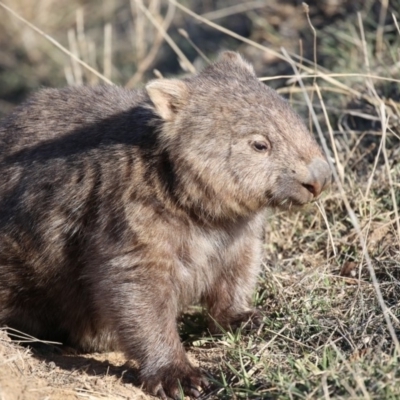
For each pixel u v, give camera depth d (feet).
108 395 32.60
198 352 36.76
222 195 34.81
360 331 33.88
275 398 30.45
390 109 45.50
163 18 74.64
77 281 37.65
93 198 35.99
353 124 48.14
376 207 42.01
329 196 42.91
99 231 35.47
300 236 42.70
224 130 34.45
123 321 34.91
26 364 33.88
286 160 33.99
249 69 38.32
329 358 31.65
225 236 36.81
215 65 37.68
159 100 34.94
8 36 76.33
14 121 39.70
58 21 77.15
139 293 34.73
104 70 67.21
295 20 63.21
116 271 34.88
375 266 38.50
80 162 36.50
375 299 35.86
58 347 39.22
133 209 34.71
